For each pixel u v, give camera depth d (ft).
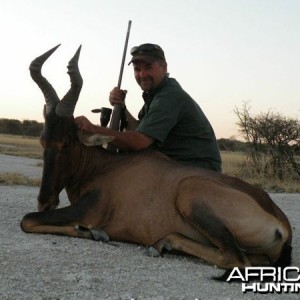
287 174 25.96
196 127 8.39
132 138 7.88
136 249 7.29
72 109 7.79
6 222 9.09
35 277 5.77
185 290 5.62
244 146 31.07
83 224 7.68
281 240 6.68
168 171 7.36
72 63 7.66
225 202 6.57
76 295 5.27
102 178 7.79
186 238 6.79
